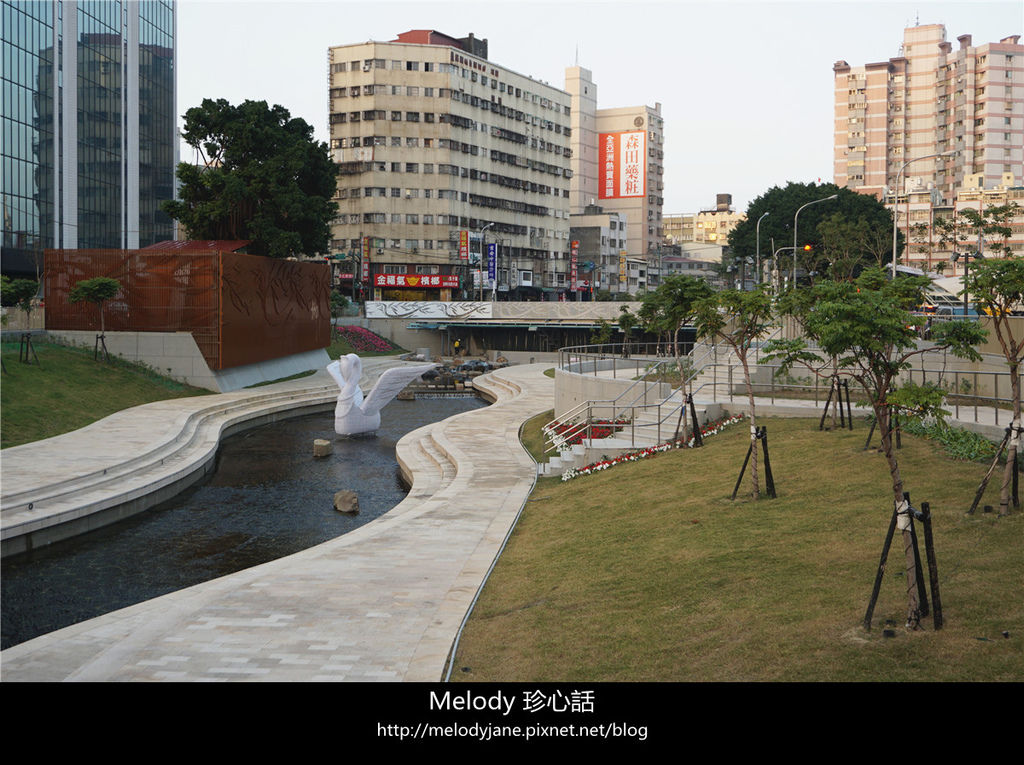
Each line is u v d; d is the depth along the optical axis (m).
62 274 57.66
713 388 32.81
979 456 19.95
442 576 18.30
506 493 27.44
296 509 30.75
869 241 82.69
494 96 127.94
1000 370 29.69
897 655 10.91
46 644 14.95
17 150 66.81
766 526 17.66
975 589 12.50
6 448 35.16
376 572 18.64
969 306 49.66
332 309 101.06
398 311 109.25
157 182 92.38
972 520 15.59
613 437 30.69
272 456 41.72
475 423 45.22
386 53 116.88
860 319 12.96
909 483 18.75
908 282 15.08
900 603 12.44
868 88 154.00
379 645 14.14
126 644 14.31
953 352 15.13
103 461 32.69
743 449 25.47
